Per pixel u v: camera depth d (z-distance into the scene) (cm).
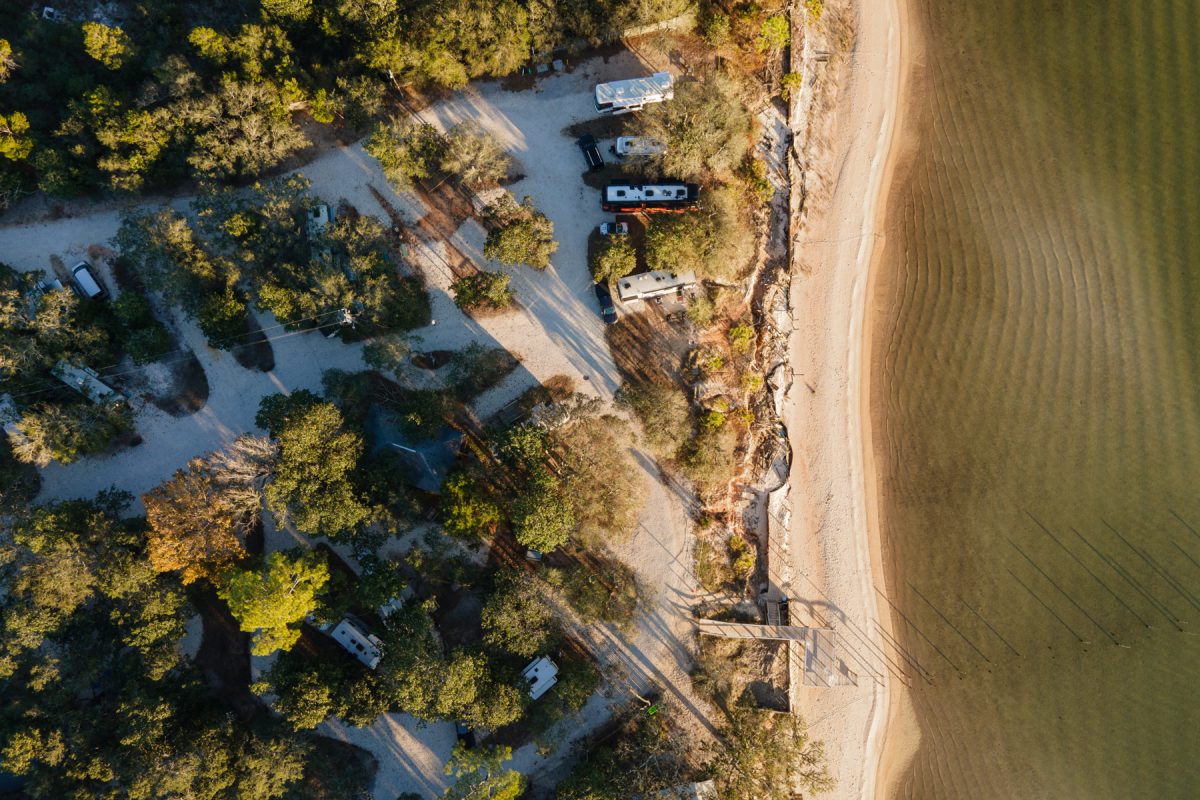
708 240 6600
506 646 6469
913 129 7488
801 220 7381
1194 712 6962
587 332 7169
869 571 7250
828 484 7294
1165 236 7275
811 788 6681
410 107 7312
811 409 7350
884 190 7469
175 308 7175
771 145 7300
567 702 6606
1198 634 7012
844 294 7400
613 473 6925
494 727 6306
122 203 7225
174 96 6694
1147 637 7062
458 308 7175
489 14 6700
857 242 7431
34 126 6931
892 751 7175
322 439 6297
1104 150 7362
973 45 7425
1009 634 7156
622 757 6631
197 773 6144
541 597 6569
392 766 6906
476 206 7212
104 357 6962
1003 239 7375
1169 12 7381
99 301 7081
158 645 6438
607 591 6906
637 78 7119
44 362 6688
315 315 6788
